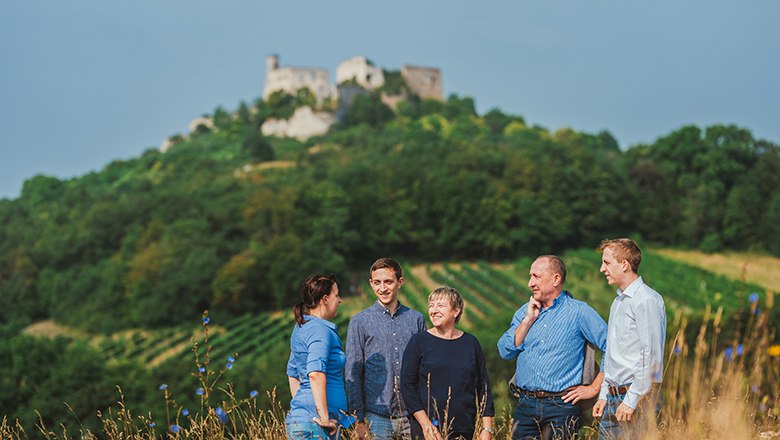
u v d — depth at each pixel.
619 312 5.20
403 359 5.45
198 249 64.81
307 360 5.15
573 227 78.69
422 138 119.44
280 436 5.36
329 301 5.46
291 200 74.81
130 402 28.64
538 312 5.69
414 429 5.39
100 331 62.72
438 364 5.31
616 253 5.22
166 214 76.44
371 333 5.83
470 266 73.44
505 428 5.88
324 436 5.12
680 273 65.56
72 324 65.38
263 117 148.25
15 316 68.75
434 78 164.00
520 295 61.22
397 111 149.12
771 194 82.56
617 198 80.31
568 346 5.57
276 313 62.00
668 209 80.88
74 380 29.84
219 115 162.00
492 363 27.31
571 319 5.59
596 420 5.84
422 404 5.34
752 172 84.88
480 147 102.06
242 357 44.38
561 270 5.66
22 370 30.84
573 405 5.54
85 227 77.06
